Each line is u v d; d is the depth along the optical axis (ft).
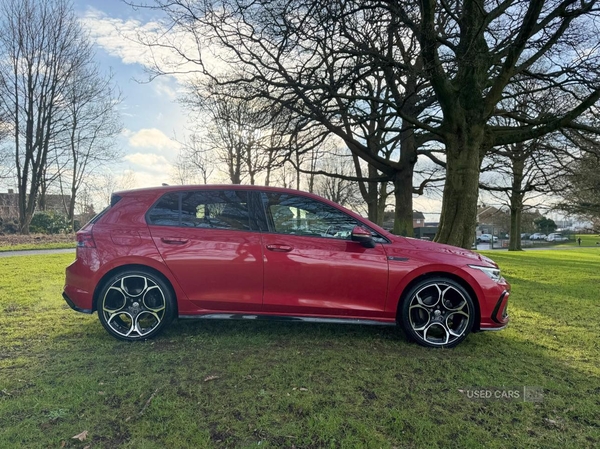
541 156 41.78
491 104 25.90
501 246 183.21
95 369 9.98
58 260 35.91
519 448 6.98
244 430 7.41
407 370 10.25
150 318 12.96
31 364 10.27
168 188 12.98
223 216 12.67
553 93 30.86
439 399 8.73
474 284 12.21
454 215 26.43
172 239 12.27
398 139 46.24
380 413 8.06
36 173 83.15
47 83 81.20
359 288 12.16
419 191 51.85
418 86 28.27
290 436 7.23
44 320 14.40
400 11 22.72
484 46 26.66
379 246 12.47
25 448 6.70
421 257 12.32
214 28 26.91
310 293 12.19
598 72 25.99
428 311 12.26
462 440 7.19
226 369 10.07
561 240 196.44
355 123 33.27
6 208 98.43
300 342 12.25
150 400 8.41
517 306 18.57
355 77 27.48
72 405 8.17
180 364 10.37
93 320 14.43
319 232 12.60
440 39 24.99
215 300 12.23
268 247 12.23
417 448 6.94
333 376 9.78
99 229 12.42
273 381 9.43
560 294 21.95
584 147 35.12
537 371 10.41
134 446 6.86
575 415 8.20
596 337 13.52
